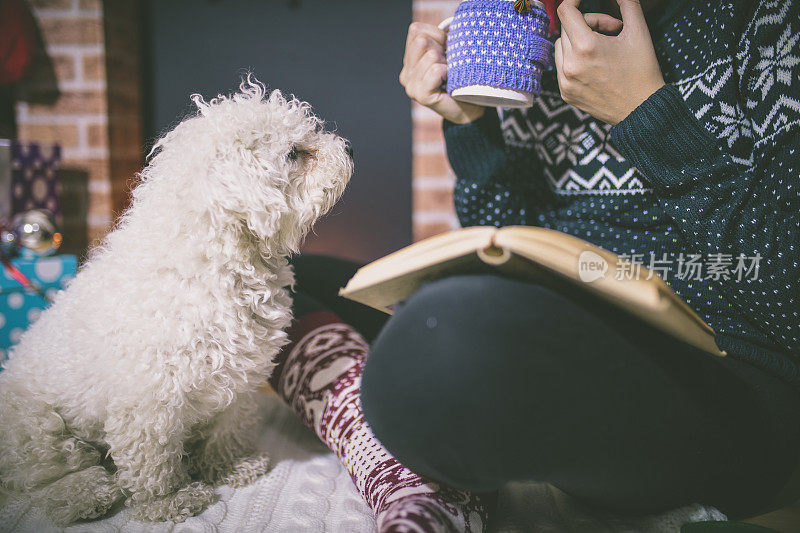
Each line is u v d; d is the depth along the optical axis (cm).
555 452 56
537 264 49
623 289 48
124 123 189
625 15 73
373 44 203
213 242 77
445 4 159
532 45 75
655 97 70
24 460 81
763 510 72
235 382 79
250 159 80
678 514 68
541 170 96
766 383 66
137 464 76
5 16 162
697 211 70
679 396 57
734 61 72
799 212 64
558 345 50
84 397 79
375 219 209
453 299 51
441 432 53
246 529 74
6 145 146
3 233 137
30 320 135
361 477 75
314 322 103
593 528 73
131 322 74
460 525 63
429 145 168
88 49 175
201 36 201
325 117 206
